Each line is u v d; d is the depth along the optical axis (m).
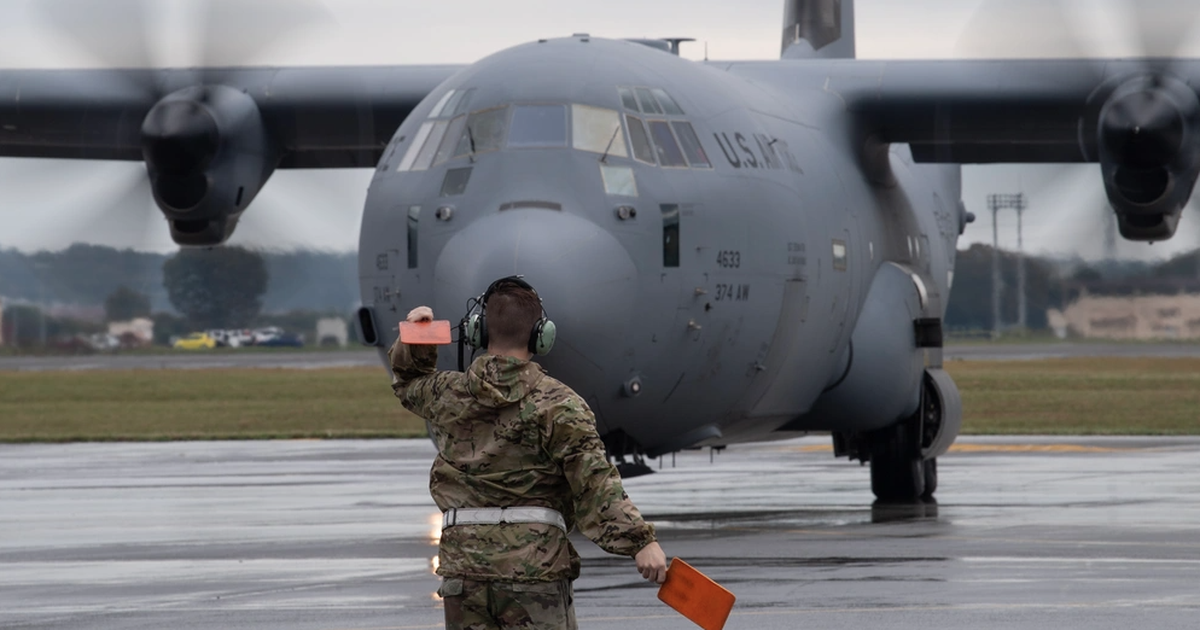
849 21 48.19
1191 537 29.09
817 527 31.75
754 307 30.38
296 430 76.19
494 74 30.11
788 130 34.22
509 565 12.42
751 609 20.78
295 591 22.97
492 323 12.77
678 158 29.45
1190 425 75.94
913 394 37.41
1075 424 77.00
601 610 20.83
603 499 12.27
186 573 25.12
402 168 30.19
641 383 28.30
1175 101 34.97
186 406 94.69
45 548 28.78
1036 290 127.19
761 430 34.81
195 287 78.56
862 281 36.06
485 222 27.59
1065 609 20.66
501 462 12.51
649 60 31.31
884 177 39.44
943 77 37.94
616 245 27.66
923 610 20.61
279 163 41.97
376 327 30.48
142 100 39.66
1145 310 108.94
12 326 173.75
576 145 28.50
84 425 80.56
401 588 23.20
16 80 42.12
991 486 42.09
